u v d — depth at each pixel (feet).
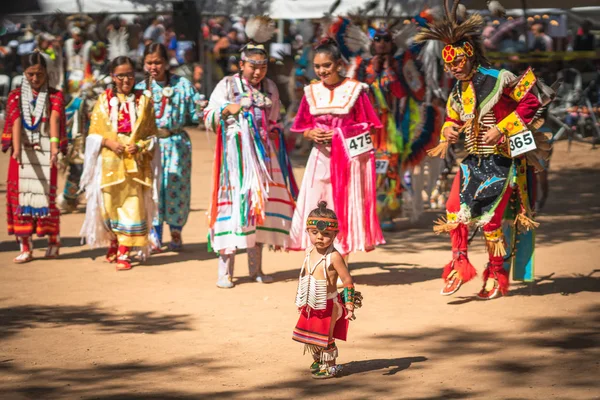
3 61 127.75
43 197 48.03
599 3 59.77
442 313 35.27
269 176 41.24
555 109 104.99
